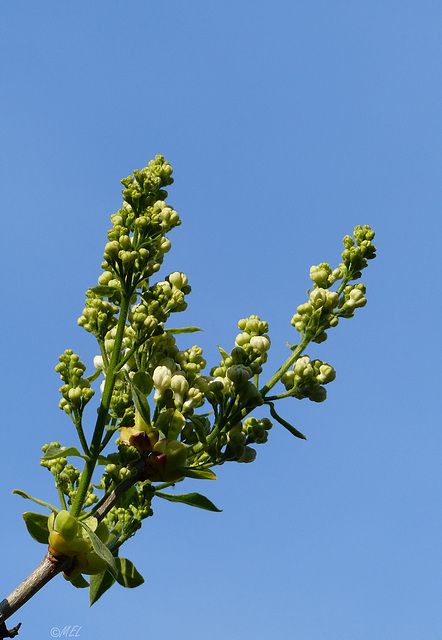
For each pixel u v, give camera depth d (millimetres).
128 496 808
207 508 804
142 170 837
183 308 812
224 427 802
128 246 802
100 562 775
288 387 814
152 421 798
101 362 824
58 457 776
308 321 822
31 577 771
